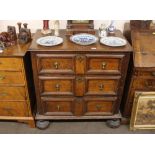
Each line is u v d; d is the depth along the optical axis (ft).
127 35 7.04
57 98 6.66
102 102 6.79
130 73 6.38
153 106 6.65
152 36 6.54
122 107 7.26
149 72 6.12
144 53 6.16
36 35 6.63
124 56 5.87
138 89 6.52
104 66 6.04
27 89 6.35
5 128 7.13
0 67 5.91
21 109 6.77
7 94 6.43
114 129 7.16
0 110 6.79
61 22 7.10
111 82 6.40
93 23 6.82
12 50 5.94
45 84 6.40
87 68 6.07
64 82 6.37
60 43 6.00
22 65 5.89
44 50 5.67
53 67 6.06
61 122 7.42
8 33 6.43
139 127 7.03
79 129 7.16
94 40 6.17
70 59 5.91
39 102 6.73
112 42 6.13
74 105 6.80
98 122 7.44
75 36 6.39
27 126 7.23
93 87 6.48
